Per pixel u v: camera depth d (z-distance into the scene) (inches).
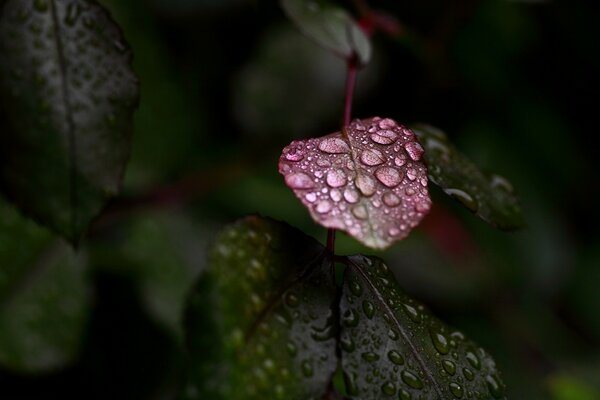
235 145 17.7
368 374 10.6
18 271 13.8
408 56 17.8
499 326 18.3
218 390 10.4
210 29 17.3
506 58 18.9
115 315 14.5
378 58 17.7
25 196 10.9
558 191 19.3
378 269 11.0
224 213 17.1
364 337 10.7
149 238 15.3
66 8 11.0
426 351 10.8
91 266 14.5
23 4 11.0
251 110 17.4
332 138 10.9
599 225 19.8
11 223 13.8
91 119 11.1
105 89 11.1
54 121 11.0
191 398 10.4
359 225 10.4
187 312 10.4
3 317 13.7
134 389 14.4
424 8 17.8
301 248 10.8
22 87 10.9
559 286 19.1
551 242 18.9
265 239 10.7
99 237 15.3
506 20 18.5
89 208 11.0
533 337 18.4
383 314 10.8
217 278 10.5
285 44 17.4
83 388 14.3
